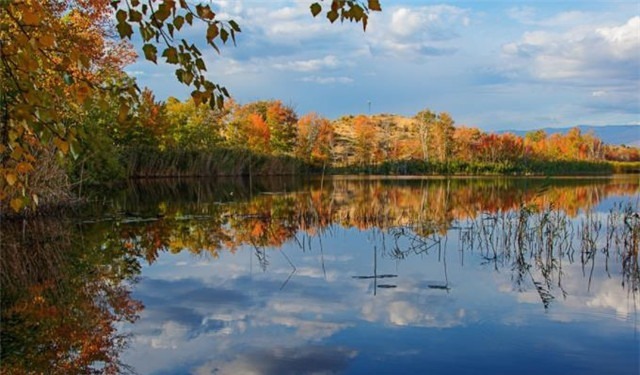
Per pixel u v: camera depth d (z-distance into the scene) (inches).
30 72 116.7
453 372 215.8
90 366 227.6
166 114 1887.3
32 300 327.6
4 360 234.1
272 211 789.9
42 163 627.2
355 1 115.3
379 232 594.9
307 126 2464.3
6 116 116.8
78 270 409.4
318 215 714.2
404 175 2114.9
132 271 407.2
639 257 458.0
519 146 2357.3
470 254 473.7
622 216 703.1
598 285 363.9
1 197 138.5
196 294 339.0
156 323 281.6
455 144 2409.0
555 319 286.4
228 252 485.4
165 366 225.9
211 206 869.2
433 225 636.1
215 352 239.9
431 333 263.1
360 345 246.1
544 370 219.0
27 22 111.3
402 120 3211.1
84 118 725.9
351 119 3452.3
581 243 510.9
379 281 373.1
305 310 302.0
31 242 515.5
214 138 2108.8
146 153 1699.1
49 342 255.8
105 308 309.7
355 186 1358.3
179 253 480.4
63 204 735.1
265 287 355.3
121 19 116.6
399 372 216.7
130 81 126.1
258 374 214.8
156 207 854.5
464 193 1098.1
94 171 1087.0
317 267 419.2
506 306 311.3
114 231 605.6
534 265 427.8
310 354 235.9
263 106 2748.5
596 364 226.1
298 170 2191.2
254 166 2055.9
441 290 347.3
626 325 276.7
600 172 2363.4
